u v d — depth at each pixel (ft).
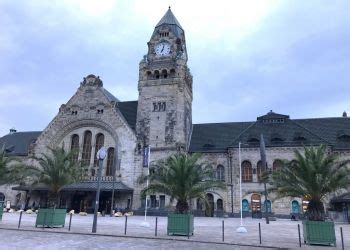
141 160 199.93
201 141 223.30
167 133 206.69
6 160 116.98
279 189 87.35
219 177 205.26
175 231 85.35
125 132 208.64
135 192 195.21
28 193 210.18
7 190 224.33
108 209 198.70
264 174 137.69
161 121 210.38
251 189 195.21
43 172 112.88
